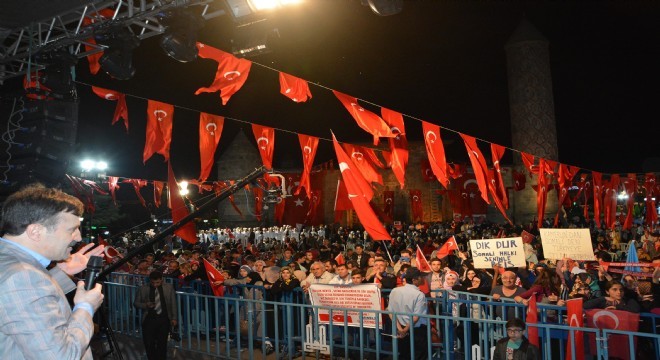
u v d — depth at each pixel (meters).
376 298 8.52
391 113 10.70
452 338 8.66
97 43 7.84
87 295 2.66
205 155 11.05
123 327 11.70
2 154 7.39
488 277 10.45
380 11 6.54
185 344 10.46
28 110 7.43
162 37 6.99
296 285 10.21
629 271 11.10
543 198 18.28
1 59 8.01
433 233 31.70
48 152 7.36
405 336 8.05
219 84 8.26
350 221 51.75
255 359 9.48
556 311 8.55
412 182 53.19
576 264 10.62
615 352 7.00
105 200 39.88
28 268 2.42
